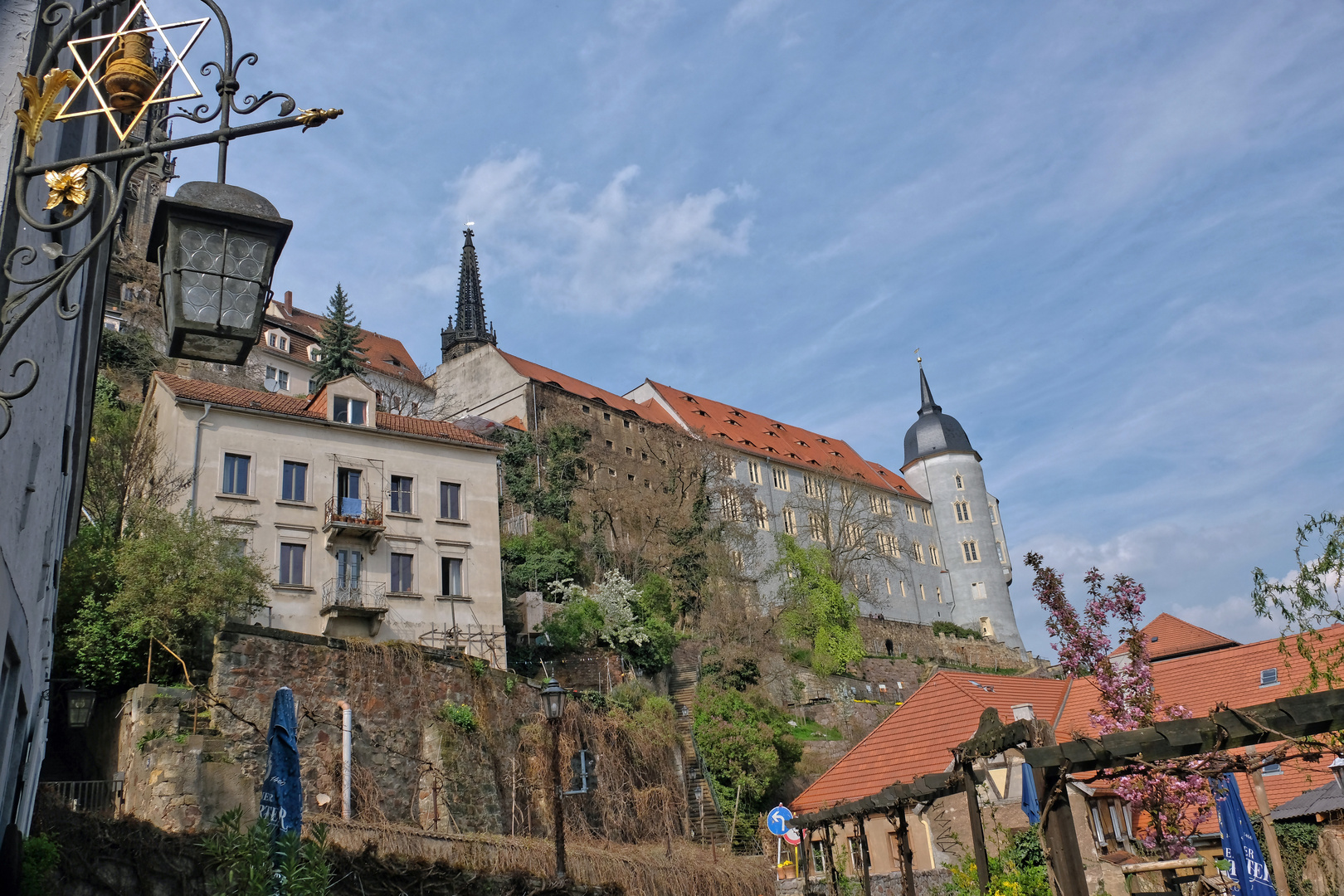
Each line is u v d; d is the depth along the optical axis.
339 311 59.12
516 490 54.78
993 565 89.44
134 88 4.95
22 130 4.71
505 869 16.34
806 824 20.56
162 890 11.66
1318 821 23.45
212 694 22.25
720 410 84.31
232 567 25.84
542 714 30.14
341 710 24.08
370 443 35.91
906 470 94.69
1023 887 12.97
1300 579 13.67
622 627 43.19
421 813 24.75
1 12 4.98
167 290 5.16
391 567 34.81
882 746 28.59
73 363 8.84
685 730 37.25
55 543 8.77
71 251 7.20
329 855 13.63
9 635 5.27
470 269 96.06
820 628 59.59
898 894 21.86
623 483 62.06
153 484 30.47
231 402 33.22
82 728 23.30
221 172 5.23
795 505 75.31
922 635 72.44
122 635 22.88
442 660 27.20
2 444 4.93
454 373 69.62
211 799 20.19
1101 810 22.55
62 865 10.80
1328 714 8.62
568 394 65.69
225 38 5.11
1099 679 16.69
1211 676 32.47
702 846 31.75
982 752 11.23
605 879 23.34
